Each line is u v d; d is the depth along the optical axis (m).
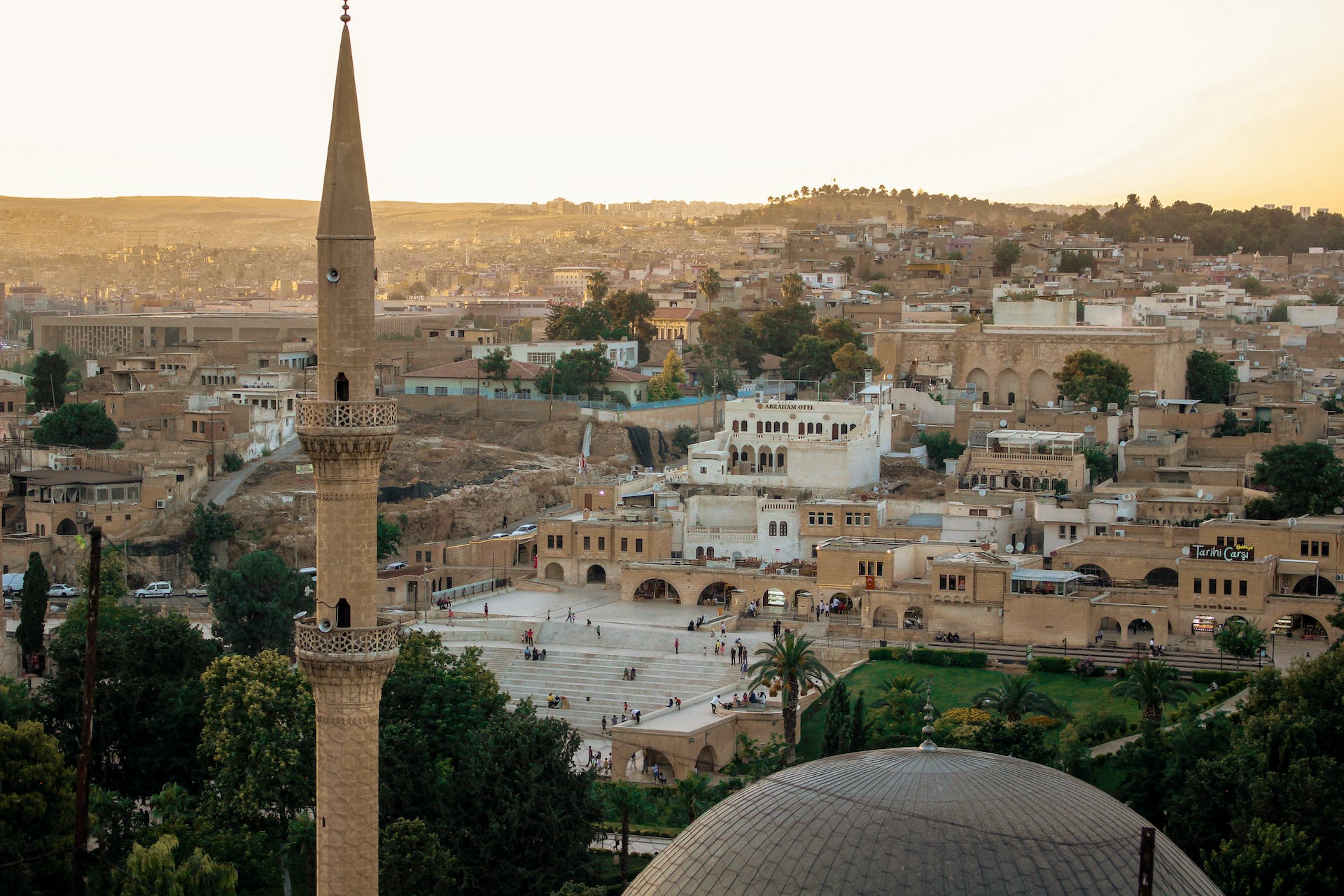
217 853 111.06
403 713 126.12
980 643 172.75
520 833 110.62
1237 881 99.00
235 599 172.25
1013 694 147.75
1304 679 122.69
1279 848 98.88
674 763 148.38
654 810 133.50
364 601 84.06
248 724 119.81
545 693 171.38
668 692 169.50
